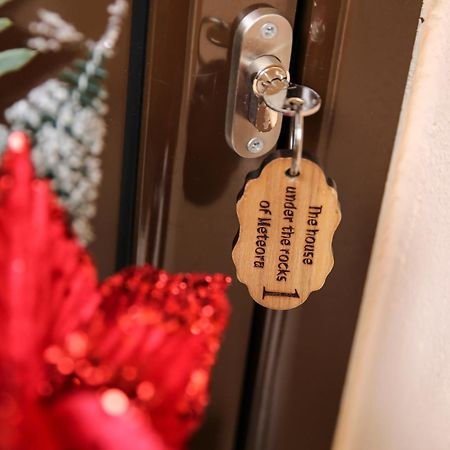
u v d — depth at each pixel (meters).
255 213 0.52
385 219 0.60
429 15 0.54
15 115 0.53
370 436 0.64
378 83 0.55
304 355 0.62
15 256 0.48
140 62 0.53
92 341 0.50
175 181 0.56
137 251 0.58
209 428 0.65
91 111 0.54
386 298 0.62
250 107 0.53
